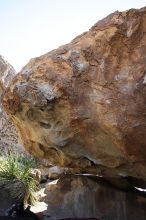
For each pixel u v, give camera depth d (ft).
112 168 18.85
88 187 20.83
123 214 19.98
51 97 17.40
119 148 16.99
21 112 18.80
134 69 16.35
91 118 17.13
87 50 17.52
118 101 16.39
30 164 29.37
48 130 18.53
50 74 17.66
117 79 16.63
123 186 21.15
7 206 22.85
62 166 20.43
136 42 16.61
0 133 37.09
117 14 17.34
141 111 15.85
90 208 20.44
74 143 18.35
